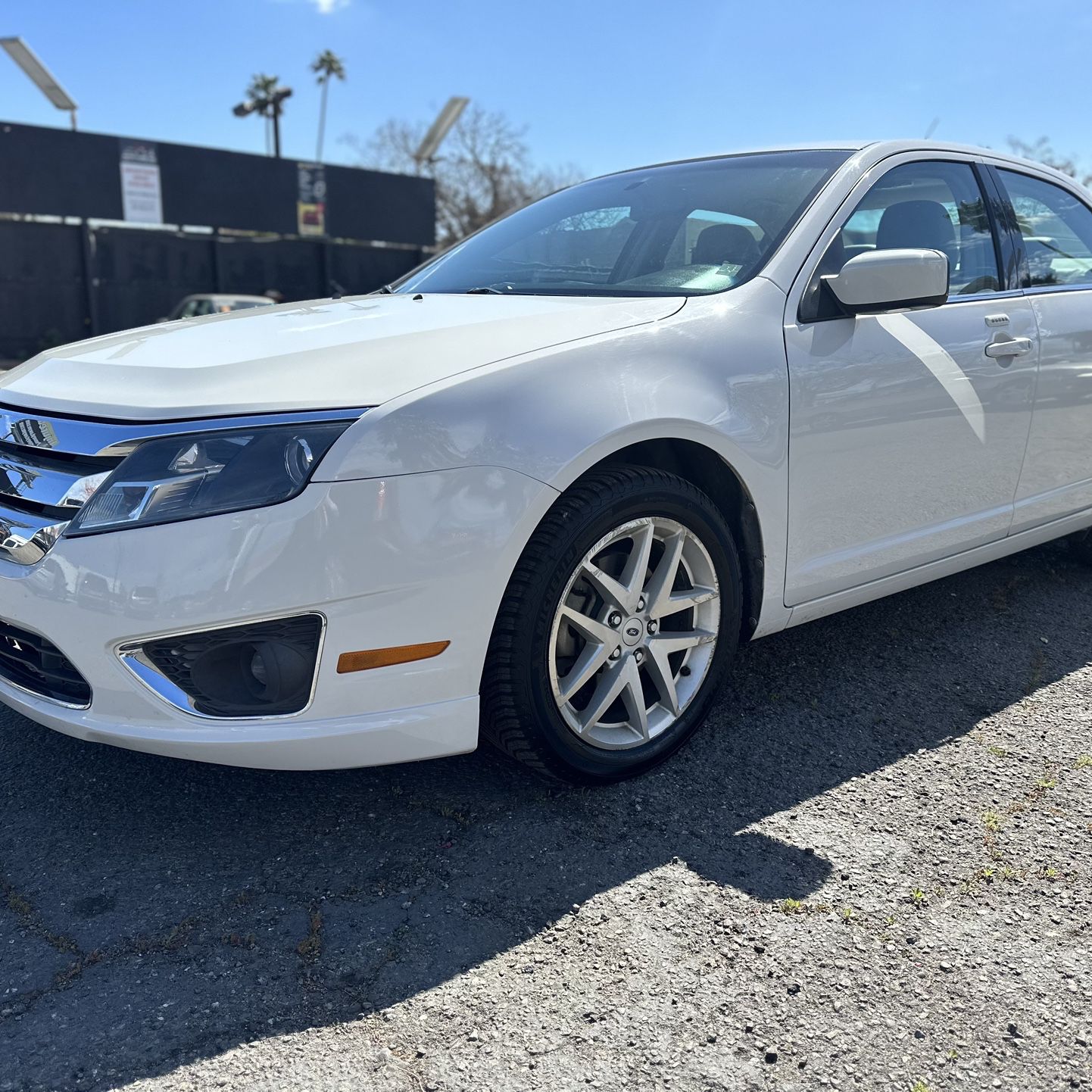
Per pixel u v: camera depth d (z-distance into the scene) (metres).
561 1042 1.65
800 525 2.61
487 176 44.06
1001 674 3.14
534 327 2.26
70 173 20.23
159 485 1.91
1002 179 3.47
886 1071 1.60
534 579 2.12
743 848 2.21
